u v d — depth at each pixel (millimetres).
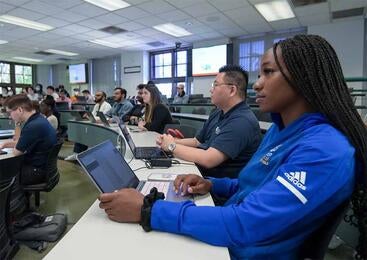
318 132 663
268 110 787
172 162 1578
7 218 1501
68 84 12219
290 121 781
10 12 5535
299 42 722
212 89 1685
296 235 681
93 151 981
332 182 591
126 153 1808
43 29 6793
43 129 2400
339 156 602
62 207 2719
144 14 5734
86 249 672
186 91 8906
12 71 11719
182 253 656
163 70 9594
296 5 5289
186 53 8922
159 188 1115
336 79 697
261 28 6891
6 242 1488
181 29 6984
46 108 4316
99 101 5344
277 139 808
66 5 5191
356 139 641
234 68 1626
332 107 676
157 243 696
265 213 616
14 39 7793
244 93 1606
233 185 1106
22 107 2428
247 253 715
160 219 731
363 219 633
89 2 5070
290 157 668
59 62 12039
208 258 639
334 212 631
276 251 692
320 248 658
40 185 2344
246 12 5664
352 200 633
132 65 9984
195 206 738
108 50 9539
